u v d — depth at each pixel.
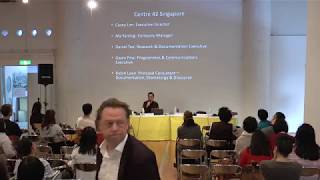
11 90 12.47
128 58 11.91
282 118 6.59
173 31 11.88
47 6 12.02
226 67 11.88
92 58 11.91
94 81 11.94
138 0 11.84
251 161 4.73
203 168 4.85
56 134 6.92
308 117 7.55
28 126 12.09
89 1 11.45
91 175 4.29
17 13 12.03
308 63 7.55
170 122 10.73
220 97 11.91
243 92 11.87
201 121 10.16
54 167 4.53
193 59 11.90
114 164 1.82
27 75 12.06
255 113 11.63
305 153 4.16
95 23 11.87
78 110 11.96
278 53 11.92
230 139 6.46
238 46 11.85
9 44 12.08
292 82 11.94
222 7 11.84
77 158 4.48
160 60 11.90
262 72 11.60
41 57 12.07
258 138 4.85
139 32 11.87
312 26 7.43
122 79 11.94
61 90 11.95
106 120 1.79
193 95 11.92
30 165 2.64
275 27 11.89
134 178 1.75
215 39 11.88
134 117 10.61
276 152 3.59
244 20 11.80
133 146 1.79
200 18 11.86
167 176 7.33
